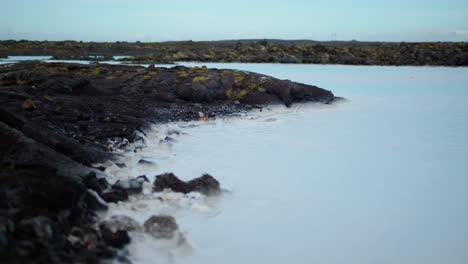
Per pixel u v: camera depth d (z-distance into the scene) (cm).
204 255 569
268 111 1666
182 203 705
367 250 597
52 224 523
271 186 830
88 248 530
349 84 2653
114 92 1647
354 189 823
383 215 709
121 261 522
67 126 1043
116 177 811
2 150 727
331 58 4559
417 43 5544
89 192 648
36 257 470
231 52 5091
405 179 885
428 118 1553
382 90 2380
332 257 578
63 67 1936
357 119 1537
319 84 2645
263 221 675
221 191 774
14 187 609
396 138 1245
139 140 1086
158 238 582
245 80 1844
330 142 1186
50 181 635
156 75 1852
